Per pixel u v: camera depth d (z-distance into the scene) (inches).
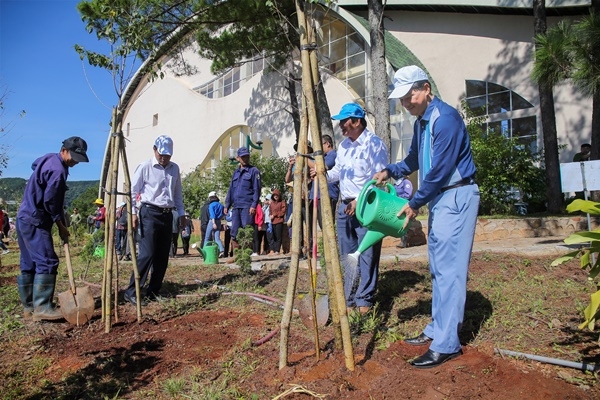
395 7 741.9
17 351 160.1
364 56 751.1
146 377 135.0
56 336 173.8
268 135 929.5
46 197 186.5
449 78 727.7
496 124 682.2
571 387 115.3
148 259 221.6
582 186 244.7
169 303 217.0
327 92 795.4
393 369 125.1
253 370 133.8
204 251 373.4
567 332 151.3
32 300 201.5
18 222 194.2
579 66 269.9
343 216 182.9
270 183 804.0
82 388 129.2
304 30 128.0
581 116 606.2
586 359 131.0
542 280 219.1
